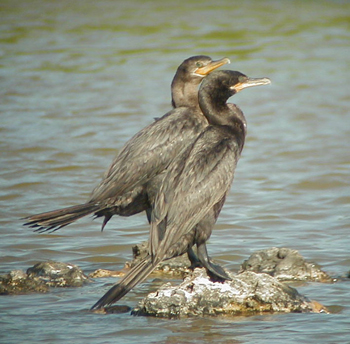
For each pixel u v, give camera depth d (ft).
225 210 52.06
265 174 61.72
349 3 156.25
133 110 85.56
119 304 34.91
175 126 38.86
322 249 43.39
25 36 131.03
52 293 36.40
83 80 101.86
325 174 61.00
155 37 128.77
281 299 33.83
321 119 81.56
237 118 37.70
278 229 47.67
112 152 68.23
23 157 66.13
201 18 143.84
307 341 29.76
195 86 43.70
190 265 40.16
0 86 98.12
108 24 140.15
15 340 30.09
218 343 29.66
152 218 34.71
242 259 41.75
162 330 31.27
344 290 36.40
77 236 46.44
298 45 121.80
